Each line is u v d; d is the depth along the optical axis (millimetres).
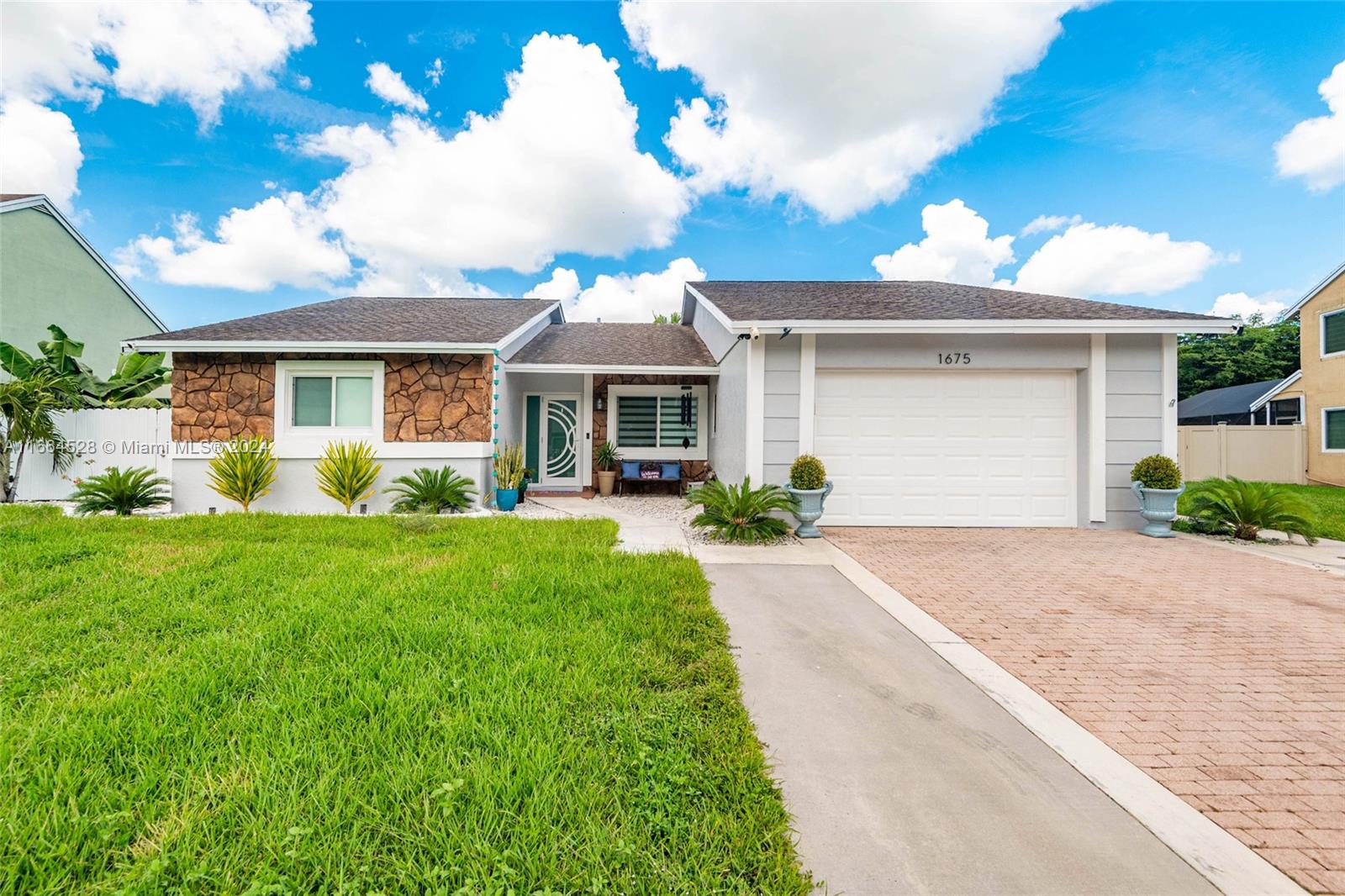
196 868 1731
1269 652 3881
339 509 9688
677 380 13383
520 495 11078
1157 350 8383
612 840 1909
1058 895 1819
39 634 3582
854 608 4805
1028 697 3219
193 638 3580
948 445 8680
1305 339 15734
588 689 2949
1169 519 7906
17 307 14125
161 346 9070
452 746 2400
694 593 4828
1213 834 2119
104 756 2311
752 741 2611
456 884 1728
